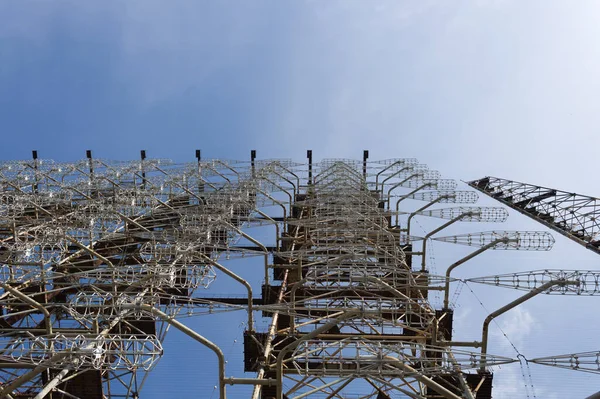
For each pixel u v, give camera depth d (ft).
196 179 156.87
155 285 85.30
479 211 115.75
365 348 62.90
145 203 138.92
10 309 99.66
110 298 82.74
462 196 140.05
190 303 87.35
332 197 138.72
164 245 99.66
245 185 144.66
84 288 91.20
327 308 79.92
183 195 145.18
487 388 75.05
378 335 90.02
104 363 63.72
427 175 158.30
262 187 154.61
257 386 67.51
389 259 102.27
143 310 69.10
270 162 174.91
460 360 61.87
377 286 90.53
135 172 157.69
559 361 59.16
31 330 83.76
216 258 97.66
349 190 147.84
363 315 63.72
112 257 115.65
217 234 109.70
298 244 130.31
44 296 98.32
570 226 100.83
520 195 126.93
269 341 80.59
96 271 85.46
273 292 104.17
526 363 60.54
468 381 75.72
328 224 123.34
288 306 82.02
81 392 76.54
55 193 143.95
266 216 128.88
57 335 64.59
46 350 60.54
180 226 118.01
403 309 86.84
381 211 128.16
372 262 88.84
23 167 164.35
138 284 81.87
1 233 123.54
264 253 100.94
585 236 94.73
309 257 104.47
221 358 62.95
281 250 132.36
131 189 143.95
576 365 58.23
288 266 107.65
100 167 167.02
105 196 144.05
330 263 90.48
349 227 114.42
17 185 150.71
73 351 59.93
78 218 119.75
